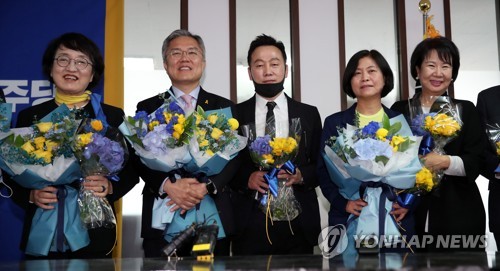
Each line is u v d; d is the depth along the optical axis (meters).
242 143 2.32
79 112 2.38
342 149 2.16
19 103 3.38
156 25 3.76
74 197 2.25
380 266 1.50
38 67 3.43
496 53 3.93
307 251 2.59
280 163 2.42
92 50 2.58
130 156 2.46
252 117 2.73
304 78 3.65
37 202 2.22
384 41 3.84
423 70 2.73
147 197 2.45
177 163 2.24
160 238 2.39
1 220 3.21
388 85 2.64
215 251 2.39
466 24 3.93
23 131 2.23
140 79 3.70
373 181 2.20
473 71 3.91
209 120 2.26
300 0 3.72
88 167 2.17
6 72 3.40
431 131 2.33
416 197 2.32
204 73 3.60
